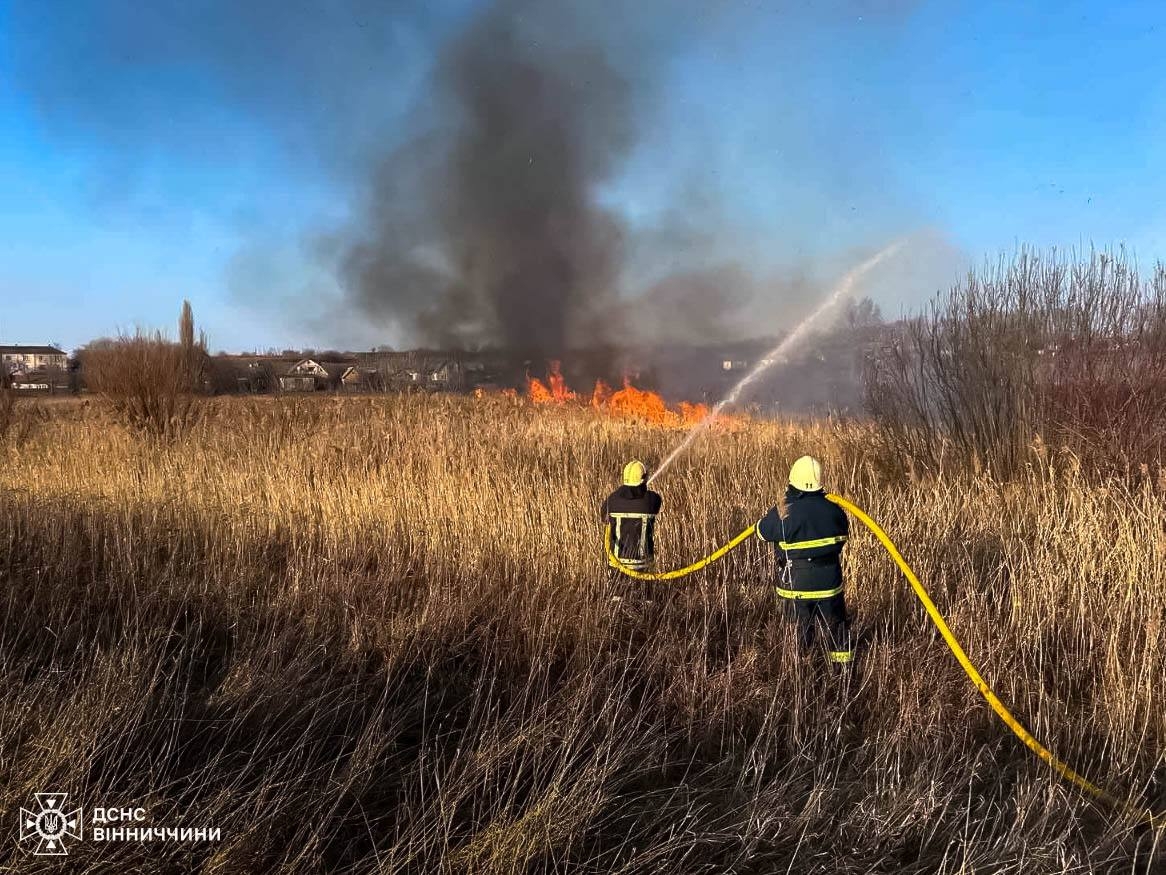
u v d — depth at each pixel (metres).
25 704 3.08
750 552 6.18
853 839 2.84
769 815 2.91
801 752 3.34
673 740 3.61
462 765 3.20
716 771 3.35
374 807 2.99
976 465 7.61
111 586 4.94
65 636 4.13
